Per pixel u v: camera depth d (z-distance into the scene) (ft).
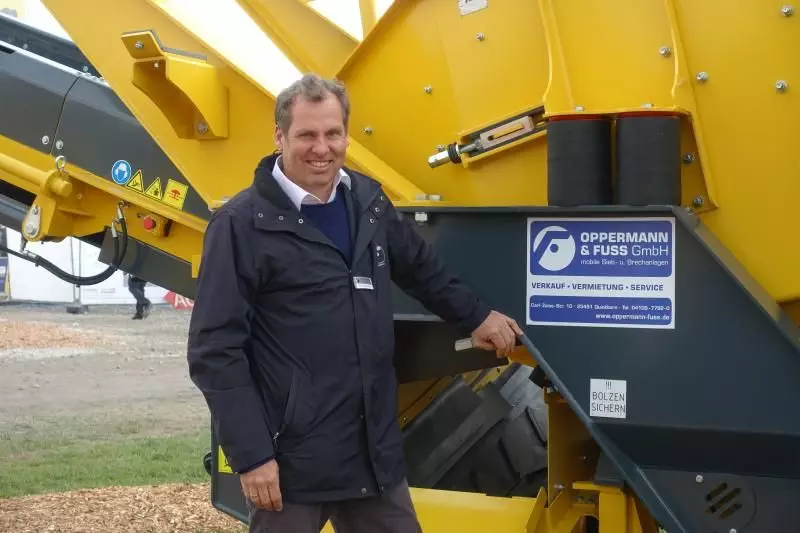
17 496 18.61
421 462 12.27
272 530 8.02
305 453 7.89
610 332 8.32
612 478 9.18
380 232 8.35
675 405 8.13
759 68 8.57
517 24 9.82
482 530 10.23
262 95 10.81
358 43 11.44
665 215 8.13
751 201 8.64
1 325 44.55
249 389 7.80
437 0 10.21
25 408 27.53
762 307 7.81
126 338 41.34
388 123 10.55
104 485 19.39
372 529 8.38
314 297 7.97
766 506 8.09
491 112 9.99
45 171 12.27
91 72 14.02
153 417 26.35
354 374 8.02
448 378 12.60
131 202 11.96
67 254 49.75
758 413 7.89
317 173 7.95
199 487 19.26
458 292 8.52
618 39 9.05
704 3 8.71
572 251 8.43
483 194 10.06
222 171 11.04
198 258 11.54
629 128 8.23
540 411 12.26
